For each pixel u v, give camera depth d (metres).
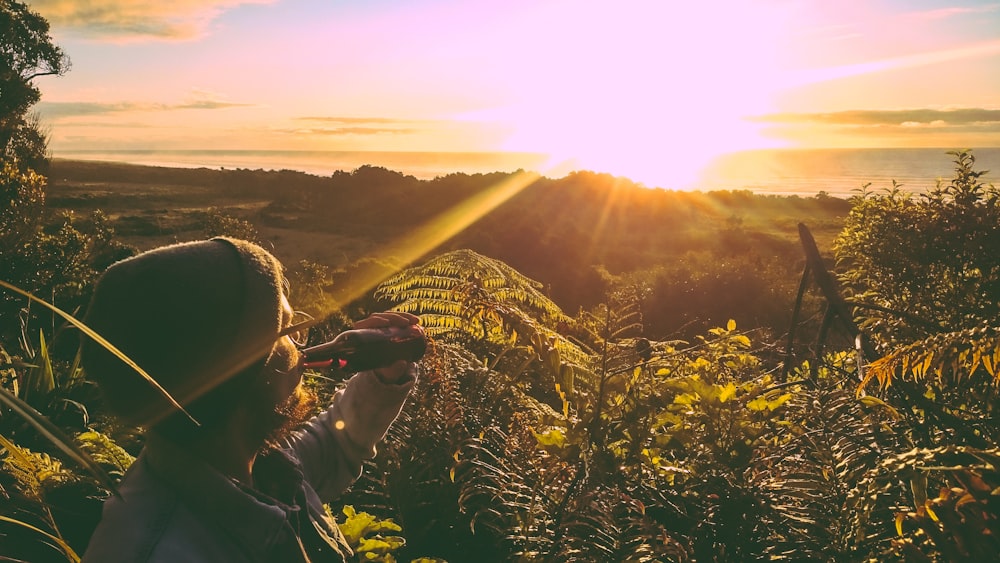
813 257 4.61
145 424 0.87
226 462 0.95
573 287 16.89
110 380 0.87
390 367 1.33
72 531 1.49
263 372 0.95
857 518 1.71
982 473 1.48
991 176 5.98
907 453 1.63
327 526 1.16
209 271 0.87
